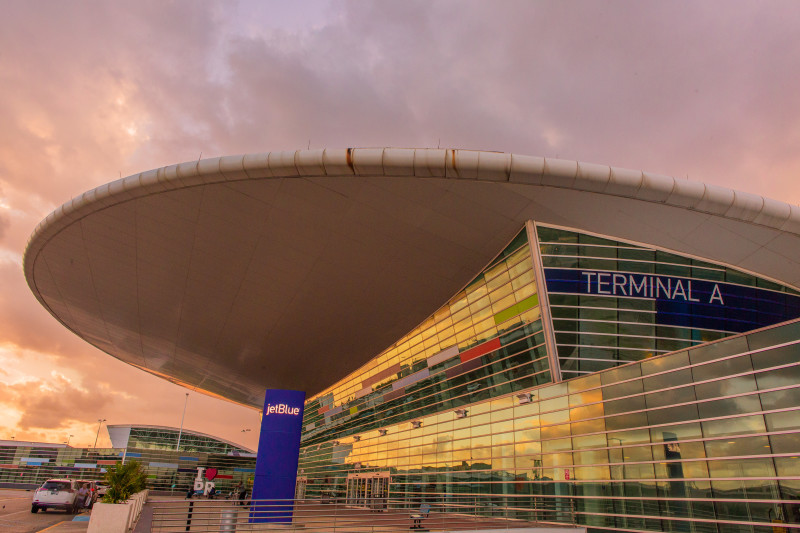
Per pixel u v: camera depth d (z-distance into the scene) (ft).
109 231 68.74
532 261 60.95
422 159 50.06
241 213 59.41
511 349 67.15
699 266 60.64
